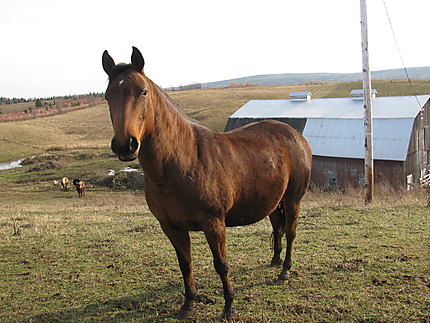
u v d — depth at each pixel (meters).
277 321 3.96
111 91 3.07
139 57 3.24
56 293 5.02
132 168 30.50
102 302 4.69
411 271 4.99
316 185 22.94
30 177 29.88
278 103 29.81
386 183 19.02
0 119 65.44
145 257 6.35
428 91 55.34
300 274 5.16
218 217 3.82
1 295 5.02
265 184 4.36
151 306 4.50
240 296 4.60
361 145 20.89
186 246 4.14
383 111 22.06
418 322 3.73
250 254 6.15
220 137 4.15
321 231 7.41
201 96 70.44
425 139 22.45
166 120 3.45
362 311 4.04
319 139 22.86
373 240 6.52
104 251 6.86
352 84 71.69
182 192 3.60
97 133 53.09
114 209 13.56
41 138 49.53
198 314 4.23
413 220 7.97
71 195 23.12
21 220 10.84
